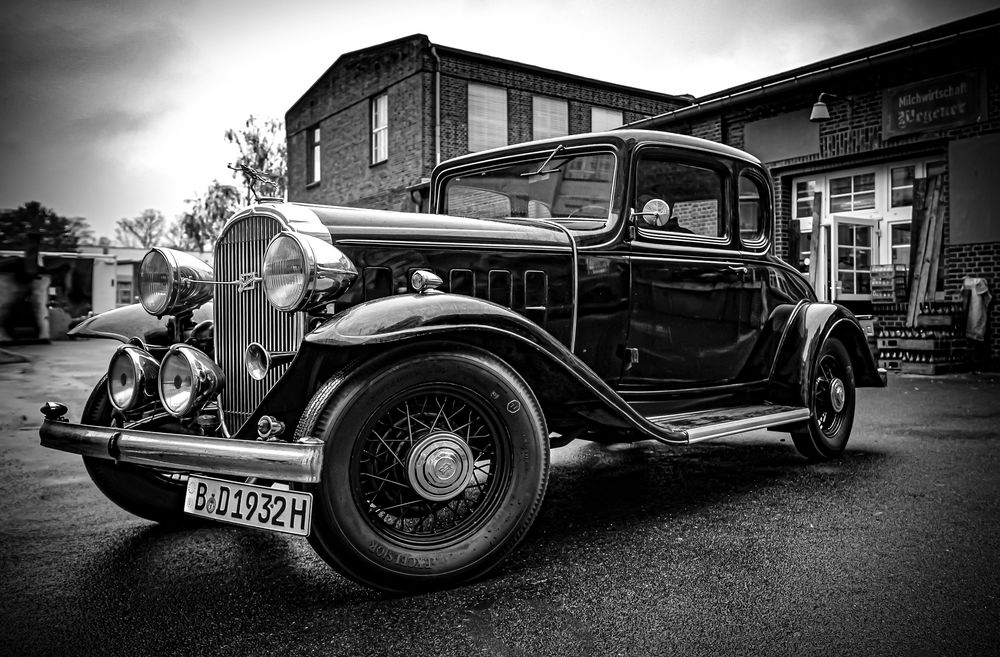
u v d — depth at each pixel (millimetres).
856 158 10281
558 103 17844
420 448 2361
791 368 4023
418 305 2338
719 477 3969
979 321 8891
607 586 2418
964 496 3424
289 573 2615
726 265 3826
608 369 3355
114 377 2795
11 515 3393
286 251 2354
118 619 2219
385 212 2844
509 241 3002
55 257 24531
